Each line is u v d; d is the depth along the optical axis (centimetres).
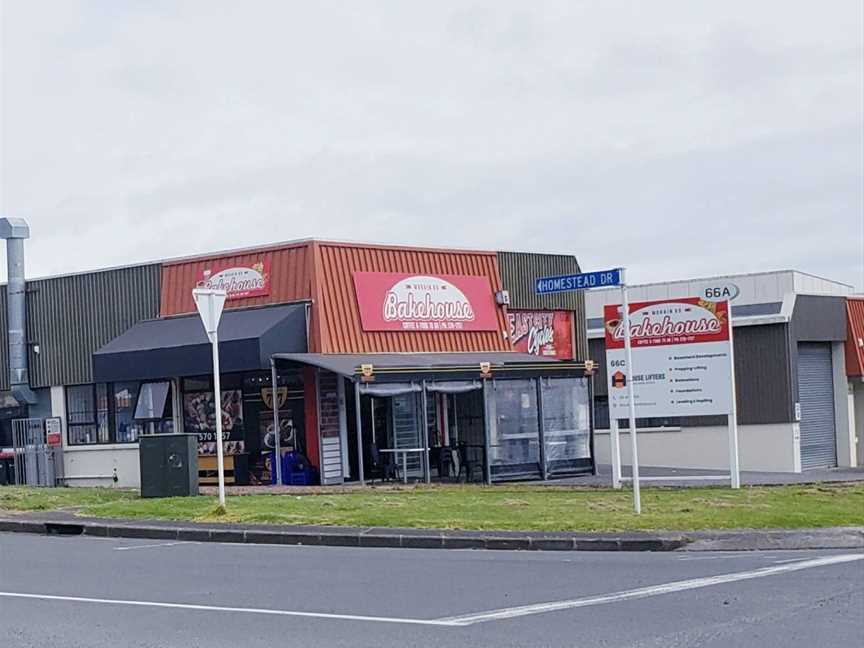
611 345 2477
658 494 2208
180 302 3033
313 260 2836
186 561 1568
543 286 1934
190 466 2298
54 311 3241
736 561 1474
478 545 1683
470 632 1021
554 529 1734
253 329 2742
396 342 2955
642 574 1359
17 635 1048
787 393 3503
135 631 1061
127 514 2022
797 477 3017
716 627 1016
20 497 2327
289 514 1933
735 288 3628
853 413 3844
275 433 2720
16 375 3262
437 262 3102
